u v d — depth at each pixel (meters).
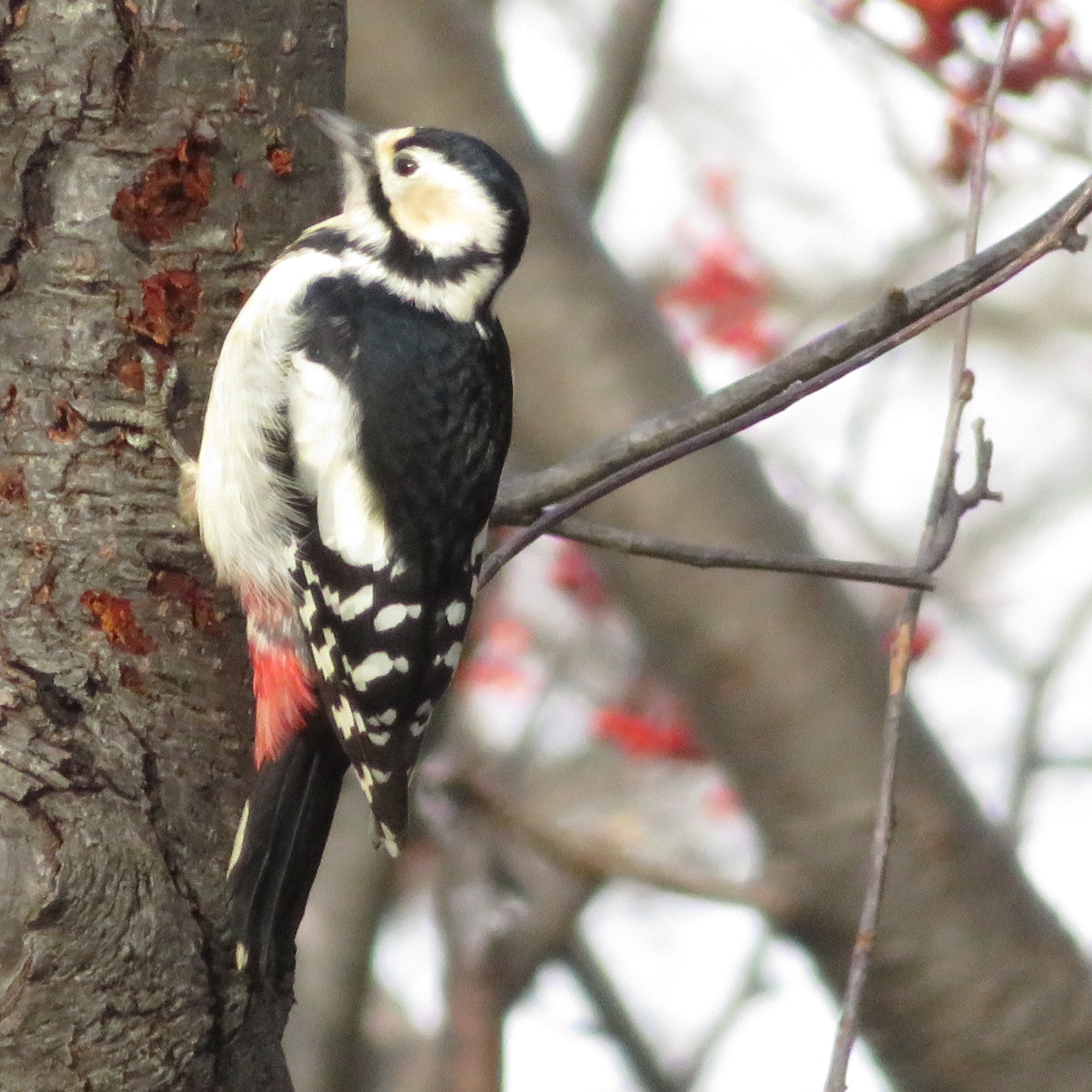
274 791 8.45
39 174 8.31
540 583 18.83
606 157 15.84
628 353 13.47
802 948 13.00
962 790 12.91
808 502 18.80
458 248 9.52
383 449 8.98
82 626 8.20
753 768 12.98
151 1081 7.64
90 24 8.27
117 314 8.35
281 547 8.72
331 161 8.91
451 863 14.66
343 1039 14.95
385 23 13.88
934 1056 12.70
